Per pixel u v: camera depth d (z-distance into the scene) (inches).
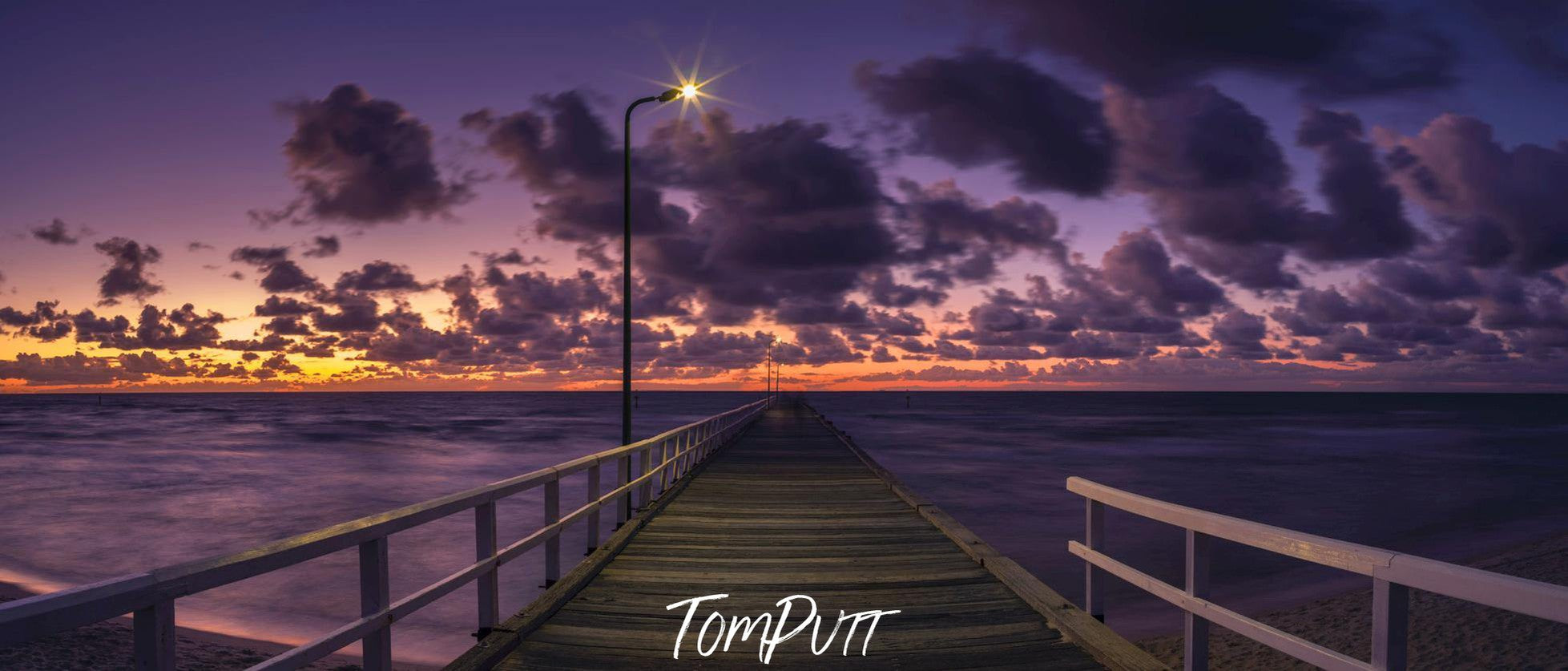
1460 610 467.2
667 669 192.1
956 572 295.9
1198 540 150.3
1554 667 369.4
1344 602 514.9
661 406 6919.3
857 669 193.8
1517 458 1804.9
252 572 109.7
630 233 583.8
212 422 3629.4
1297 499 1102.4
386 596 146.8
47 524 879.1
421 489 1147.9
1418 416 5059.1
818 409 5078.7
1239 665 396.2
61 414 5068.9
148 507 989.8
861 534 374.0
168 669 97.1
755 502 481.4
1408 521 934.4
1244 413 5472.4
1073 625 209.0
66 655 402.6
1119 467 1494.8
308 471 1412.4
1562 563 621.0
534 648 205.5
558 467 261.0
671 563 309.3
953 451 1833.2
